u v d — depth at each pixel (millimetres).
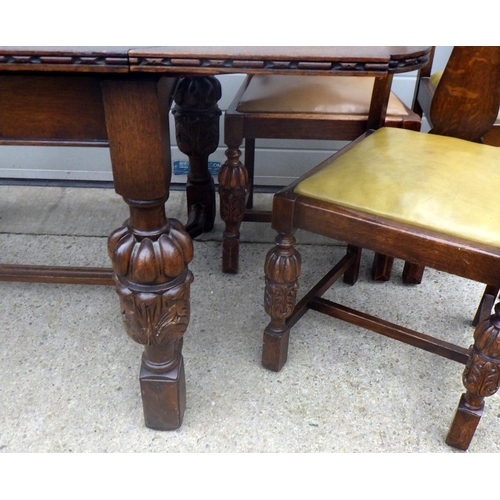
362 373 1234
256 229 1821
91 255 1660
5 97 737
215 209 1849
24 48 634
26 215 1871
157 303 875
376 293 1511
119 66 649
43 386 1171
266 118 1289
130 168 777
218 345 1300
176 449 1041
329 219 927
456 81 1117
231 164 1380
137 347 1286
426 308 1456
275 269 1049
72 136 767
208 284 1529
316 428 1095
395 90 1935
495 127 1307
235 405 1137
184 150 1604
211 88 1486
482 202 882
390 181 935
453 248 829
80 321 1370
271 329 1166
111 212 1905
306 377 1216
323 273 1599
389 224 873
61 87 729
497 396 1188
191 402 1139
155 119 740
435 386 1207
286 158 2047
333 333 1354
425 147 1070
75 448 1037
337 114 1278
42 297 1453
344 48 693
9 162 2049
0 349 1271
